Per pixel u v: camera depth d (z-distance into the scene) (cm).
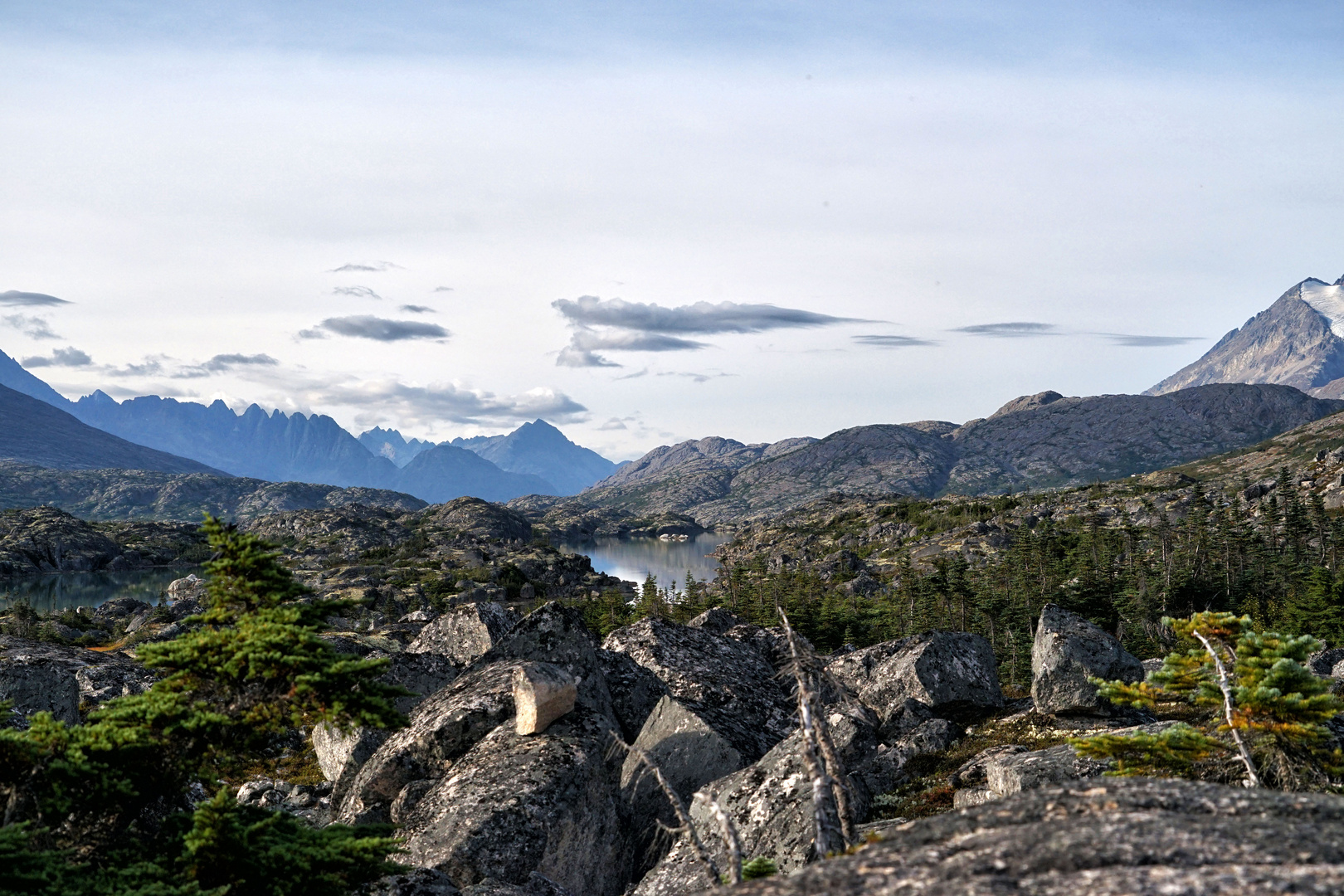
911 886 735
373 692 1420
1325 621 10288
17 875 1068
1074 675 2672
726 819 1097
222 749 1373
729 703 2695
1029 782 1839
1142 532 18125
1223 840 757
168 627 11850
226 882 1193
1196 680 1681
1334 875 654
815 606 13138
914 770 2470
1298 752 1516
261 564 1487
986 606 12088
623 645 3053
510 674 2469
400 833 1997
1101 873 700
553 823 1944
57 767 1191
